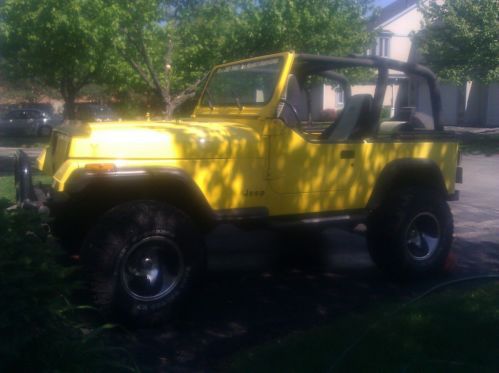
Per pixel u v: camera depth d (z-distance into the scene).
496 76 18.00
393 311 5.18
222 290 5.95
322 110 7.57
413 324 4.82
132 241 4.75
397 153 6.15
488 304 5.28
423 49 19.81
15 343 2.83
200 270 5.09
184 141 5.05
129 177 4.74
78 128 5.04
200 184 5.14
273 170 5.46
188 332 4.88
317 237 8.00
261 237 7.98
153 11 10.47
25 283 3.00
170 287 4.97
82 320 4.68
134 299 4.83
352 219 5.87
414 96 7.39
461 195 11.50
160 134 5.04
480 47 18.00
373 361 4.16
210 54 11.53
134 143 4.90
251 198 5.39
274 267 6.73
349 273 6.56
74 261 5.77
